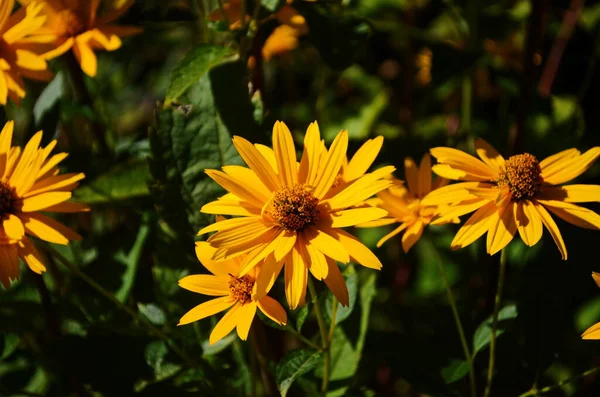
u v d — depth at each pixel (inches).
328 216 25.0
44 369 29.2
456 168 26.0
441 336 28.0
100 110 32.8
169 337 28.5
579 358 31.4
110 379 27.8
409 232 26.4
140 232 30.1
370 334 28.6
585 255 30.1
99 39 28.9
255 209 25.2
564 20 32.9
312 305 27.7
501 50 34.4
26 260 25.8
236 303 25.3
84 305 29.5
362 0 33.9
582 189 25.7
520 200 25.6
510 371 27.9
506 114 32.9
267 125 28.4
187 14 30.5
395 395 32.0
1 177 26.4
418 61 34.7
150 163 28.3
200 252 25.7
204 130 28.3
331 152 25.3
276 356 29.7
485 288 30.5
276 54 33.8
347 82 36.7
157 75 40.3
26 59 27.9
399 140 31.2
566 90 32.9
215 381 28.2
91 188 29.5
